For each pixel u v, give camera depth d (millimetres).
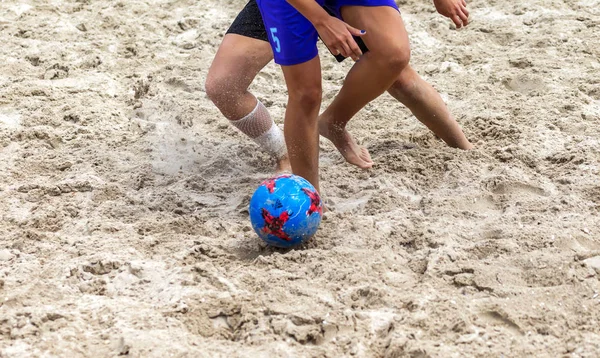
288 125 4930
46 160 6141
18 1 9797
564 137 6230
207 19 9422
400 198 5332
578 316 3945
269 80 7875
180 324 3957
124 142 6547
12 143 6449
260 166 6105
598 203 5121
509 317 3914
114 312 4047
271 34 4734
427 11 9352
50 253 4707
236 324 4027
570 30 8547
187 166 6105
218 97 5574
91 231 4980
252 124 5750
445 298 4086
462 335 3807
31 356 3693
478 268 4336
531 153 5930
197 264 4477
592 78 7371
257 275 4383
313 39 4691
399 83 5691
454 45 8484
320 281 4301
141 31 9086
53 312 4012
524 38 8477
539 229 4742
